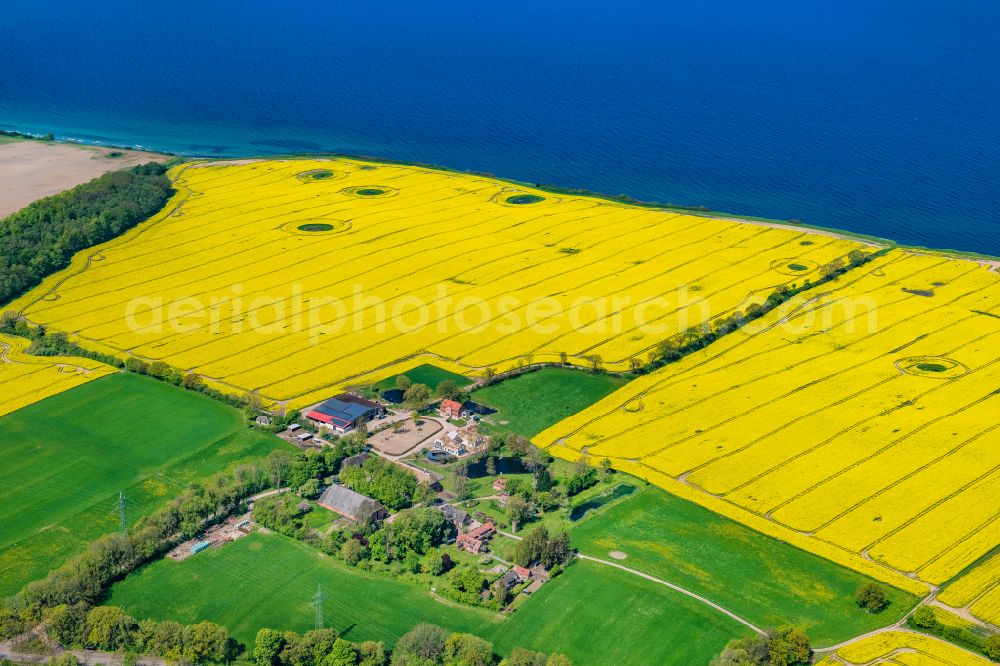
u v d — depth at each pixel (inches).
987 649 7544.3
